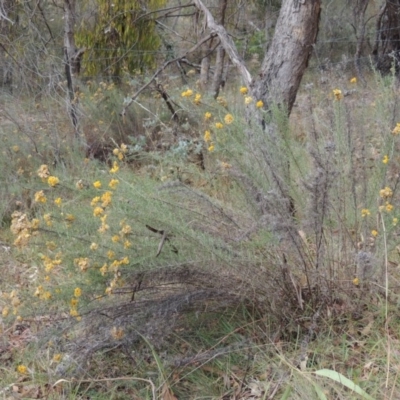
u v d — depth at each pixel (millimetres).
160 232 2773
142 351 2969
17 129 5762
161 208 2777
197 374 2844
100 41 7773
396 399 2445
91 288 2773
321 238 2859
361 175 3090
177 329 3068
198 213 2936
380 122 3336
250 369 2816
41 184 3893
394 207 2939
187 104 4582
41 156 5457
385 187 2867
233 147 2998
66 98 6012
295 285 2873
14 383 2848
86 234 2799
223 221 2963
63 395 2791
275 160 3010
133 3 7621
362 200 3074
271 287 2906
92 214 2852
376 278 2959
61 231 2762
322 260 2943
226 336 2873
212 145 3199
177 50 8852
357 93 4152
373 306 2988
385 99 3436
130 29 7734
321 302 2992
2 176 4879
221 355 2881
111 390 2797
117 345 2857
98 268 2727
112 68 7871
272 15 10875
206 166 3859
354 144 3137
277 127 3131
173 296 2840
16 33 6652
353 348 2832
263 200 2818
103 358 3010
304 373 2547
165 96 5699
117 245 2717
